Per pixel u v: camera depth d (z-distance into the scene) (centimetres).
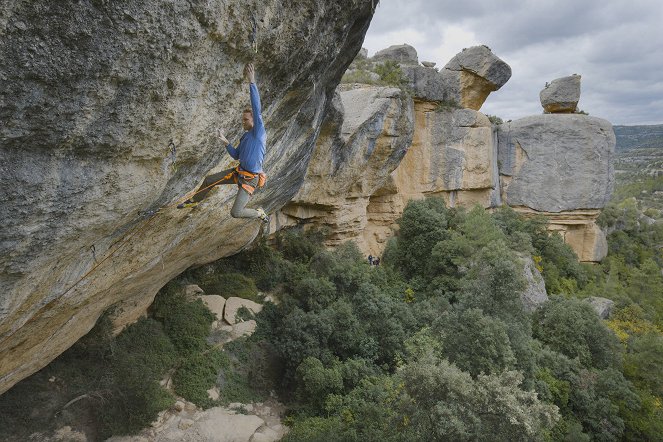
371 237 3019
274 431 1500
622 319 2923
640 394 1838
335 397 1500
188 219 870
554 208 3566
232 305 1947
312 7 620
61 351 1107
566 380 1823
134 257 834
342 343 1775
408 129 2498
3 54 336
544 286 2716
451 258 2548
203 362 1627
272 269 2252
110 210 561
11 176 405
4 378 913
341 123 1877
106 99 427
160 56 441
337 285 2147
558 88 3625
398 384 1279
